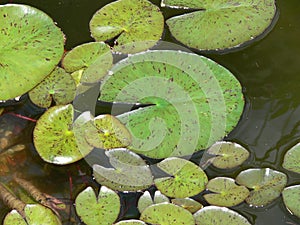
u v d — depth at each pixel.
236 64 2.00
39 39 1.94
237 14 1.98
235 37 1.97
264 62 2.00
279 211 1.91
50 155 1.89
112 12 1.99
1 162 1.94
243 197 1.90
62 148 1.90
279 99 1.98
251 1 1.99
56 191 1.93
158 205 1.88
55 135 1.90
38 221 1.87
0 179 1.93
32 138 1.95
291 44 2.01
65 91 1.94
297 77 1.99
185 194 1.90
